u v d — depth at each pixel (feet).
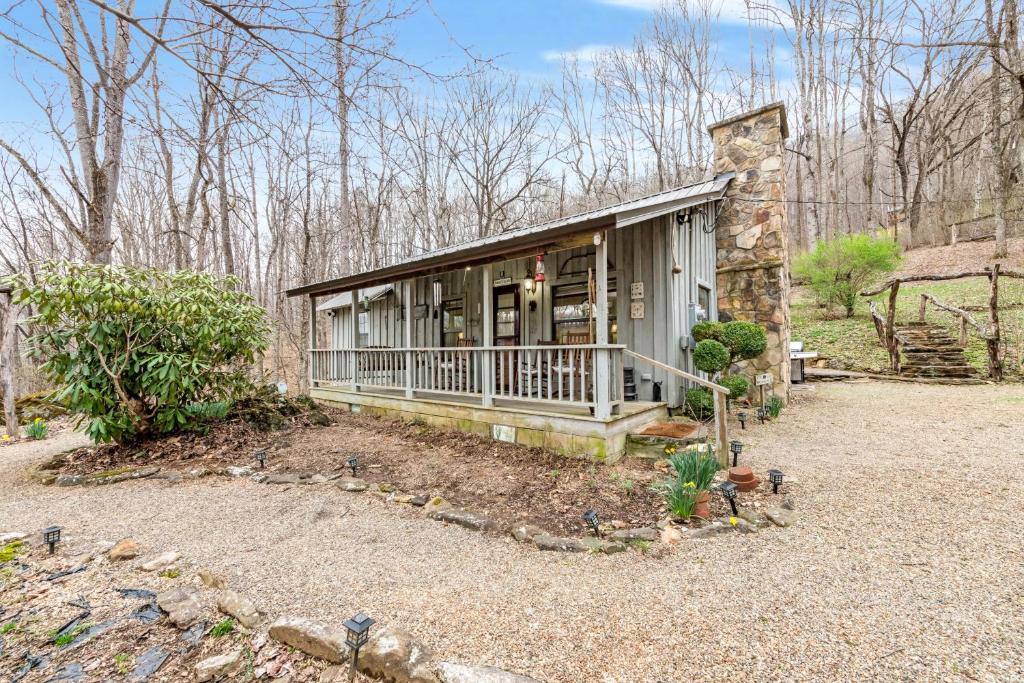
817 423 21.33
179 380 19.13
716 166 28.32
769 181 26.43
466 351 21.89
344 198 41.14
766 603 8.06
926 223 63.36
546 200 61.77
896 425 20.18
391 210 61.82
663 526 11.39
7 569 10.02
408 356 24.53
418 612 8.15
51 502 14.32
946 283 45.57
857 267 41.63
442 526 12.26
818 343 40.65
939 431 18.71
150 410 20.42
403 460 18.11
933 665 6.34
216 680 6.56
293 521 12.67
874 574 8.80
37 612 8.36
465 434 21.24
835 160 68.54
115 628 7.86
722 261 27.91
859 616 7.54
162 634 7.70
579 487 14.46
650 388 22.38
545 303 26.35
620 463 16.84
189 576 9.65
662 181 62.39
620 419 17.61
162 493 15.08
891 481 13.38
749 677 6.27
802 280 49.88
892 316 33.53
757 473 14.67
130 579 9.55
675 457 13.00
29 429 25.38
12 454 21.40
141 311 18.47
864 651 6.69
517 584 9.12
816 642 6.94
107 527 12.29
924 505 11.69
